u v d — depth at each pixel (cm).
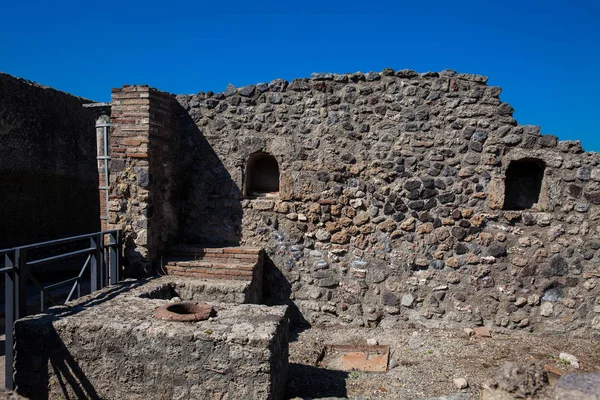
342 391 471
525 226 666
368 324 696
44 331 436
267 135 718
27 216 1170
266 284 720
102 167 699
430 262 684
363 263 697
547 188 663
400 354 588
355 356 586
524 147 664
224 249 693
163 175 693
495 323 671
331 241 705
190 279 642
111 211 655
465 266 677
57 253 1277
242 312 470
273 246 720
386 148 689
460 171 676
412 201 685
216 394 403
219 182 736
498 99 669
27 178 1170
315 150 705
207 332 407
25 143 1161
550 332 662
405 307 688
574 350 605
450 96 677
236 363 398
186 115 742
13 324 443
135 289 577
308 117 707
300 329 695
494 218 670
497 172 670
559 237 661
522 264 666
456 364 552
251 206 727
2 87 1082
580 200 658
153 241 667
